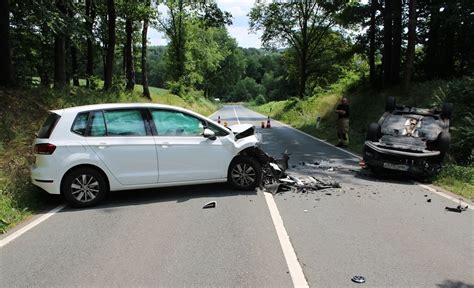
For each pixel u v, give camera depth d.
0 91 13.62
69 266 5.11
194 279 4.73
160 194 8.62
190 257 5.34
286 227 6.50
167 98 40.59
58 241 5.96
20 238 6.11
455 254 5.46
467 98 14.94
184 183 8.40
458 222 6.83
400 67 25.52
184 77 55.34
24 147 10.66
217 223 6.70
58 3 17.05
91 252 5.53
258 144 9.02
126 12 26.45
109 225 6.66
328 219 6.93
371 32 28.05
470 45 21.59
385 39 25.48
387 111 12.26
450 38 22.56
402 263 5.17
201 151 8.44
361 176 10.65
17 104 13.27
